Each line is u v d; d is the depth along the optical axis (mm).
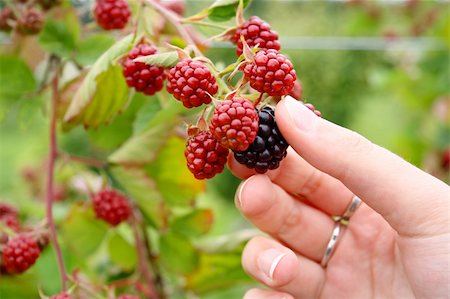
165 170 457
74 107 378
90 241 475
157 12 377
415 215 350
